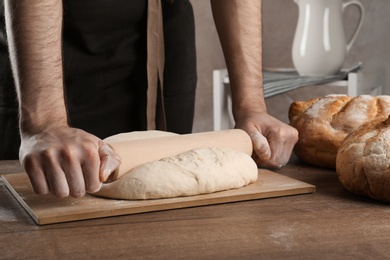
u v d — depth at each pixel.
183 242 0.82
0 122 1.54
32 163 0.93
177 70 1.67
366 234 0.85
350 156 1.03
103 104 1.58
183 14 1.65
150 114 1.51
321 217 0.92
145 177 0.99
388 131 1.01
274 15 2.87
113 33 1.51
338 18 2.33
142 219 0.92
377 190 0.99
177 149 1.08
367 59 2.79
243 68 1.37
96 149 0.95
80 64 1.52
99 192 1.00
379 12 2.74
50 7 1.02
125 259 0.77
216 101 2.41
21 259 0.77
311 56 2.32
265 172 1.18
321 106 1.28
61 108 1.03
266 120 1.27
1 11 1.44
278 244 0.81
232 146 1.15
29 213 0.95
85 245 0.82
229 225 0.89
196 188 1.00
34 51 1.01
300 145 1.27
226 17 1.38
